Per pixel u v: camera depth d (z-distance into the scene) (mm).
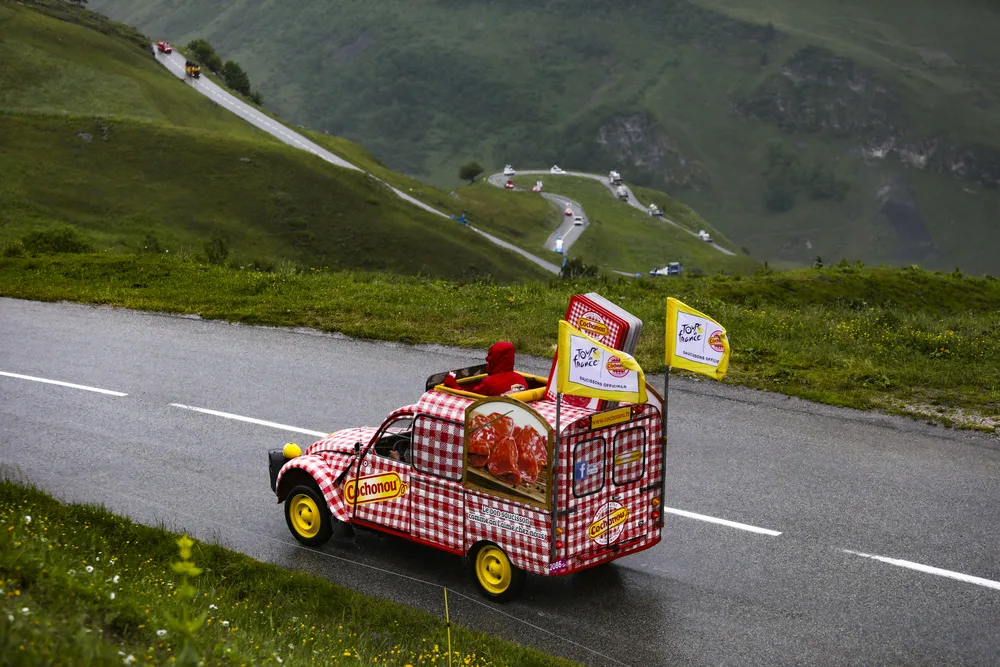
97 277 23891
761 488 10602
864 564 8844
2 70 176500
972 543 9211
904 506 10062
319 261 130375
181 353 16875
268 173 146500
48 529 8656
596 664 7262
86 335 18281
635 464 8188
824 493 10438
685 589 8445
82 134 143750
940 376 14211
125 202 128000
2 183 122625
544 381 8664
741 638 7645
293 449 9695
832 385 14125
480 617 7945
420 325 18375
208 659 5766
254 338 17828
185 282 23172
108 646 5340
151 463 11633
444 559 9039
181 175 140500
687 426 12648
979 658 7332
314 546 9297
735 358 15641
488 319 18578
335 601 7781
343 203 146500
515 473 7816
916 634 7672
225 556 8562
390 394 14352
